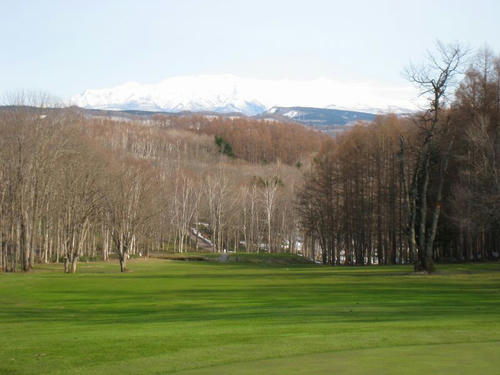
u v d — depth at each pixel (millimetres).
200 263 107750
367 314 26125
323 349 17203
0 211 78625
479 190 67250
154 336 20562
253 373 14227
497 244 88688
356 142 100938
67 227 78688
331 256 111188
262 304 32281
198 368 15148
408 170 89812
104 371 15148
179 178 150875
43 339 20594
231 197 147250
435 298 33125
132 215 82750
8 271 79188
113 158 91625
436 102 59781
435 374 13523
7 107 81125
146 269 86438
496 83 75562
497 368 14156
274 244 150500
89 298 39594
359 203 99125
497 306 28531
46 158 80000
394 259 92062
